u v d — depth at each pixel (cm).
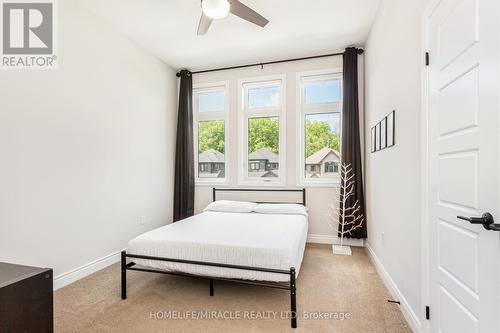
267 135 421
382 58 261
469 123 115
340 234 369
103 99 294
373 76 302
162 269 221
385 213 249
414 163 176
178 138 427
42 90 231
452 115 129
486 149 104
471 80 114
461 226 120
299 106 396
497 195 98
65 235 248
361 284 243
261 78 412
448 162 133
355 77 357
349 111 357
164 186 406
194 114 452
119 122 318
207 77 438
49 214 234
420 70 166
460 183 122
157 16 288
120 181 318
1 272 119
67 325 181
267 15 287
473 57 112
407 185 189
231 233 239
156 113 389
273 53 380
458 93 124
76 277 256
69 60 255
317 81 394
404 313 190
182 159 425
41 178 228
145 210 362
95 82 284
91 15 279
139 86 354
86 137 272
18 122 213
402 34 200
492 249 100
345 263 297
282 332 173
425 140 158
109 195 301
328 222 380
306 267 285
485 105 104
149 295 224
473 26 112
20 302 112
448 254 132
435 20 147
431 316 151
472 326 112
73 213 257
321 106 394
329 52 377
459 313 122
